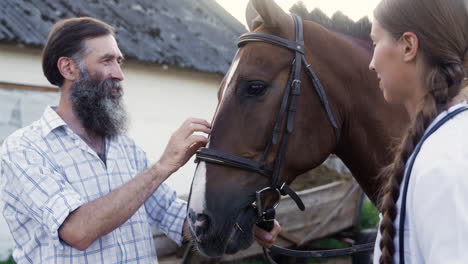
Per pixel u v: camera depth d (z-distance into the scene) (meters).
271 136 1.67
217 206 1.59
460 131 0.85
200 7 9.29
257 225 1.87
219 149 1.63
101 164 1.65
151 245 1.75
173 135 1.58
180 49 7.19
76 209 1.45
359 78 1.81
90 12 6.71
